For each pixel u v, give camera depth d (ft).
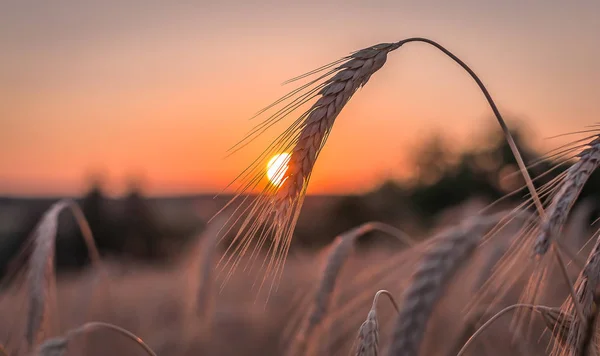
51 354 7.57
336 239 11.94
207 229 19.63
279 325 23.52
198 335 20.71
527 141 69.82
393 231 12.17
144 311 24.58
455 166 91.86
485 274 9.77
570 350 7.09
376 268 8.14
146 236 84.99
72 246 76.33
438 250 4.50
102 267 17.40
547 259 6.71
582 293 7.00
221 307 24.79
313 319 11.33
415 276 4.46
